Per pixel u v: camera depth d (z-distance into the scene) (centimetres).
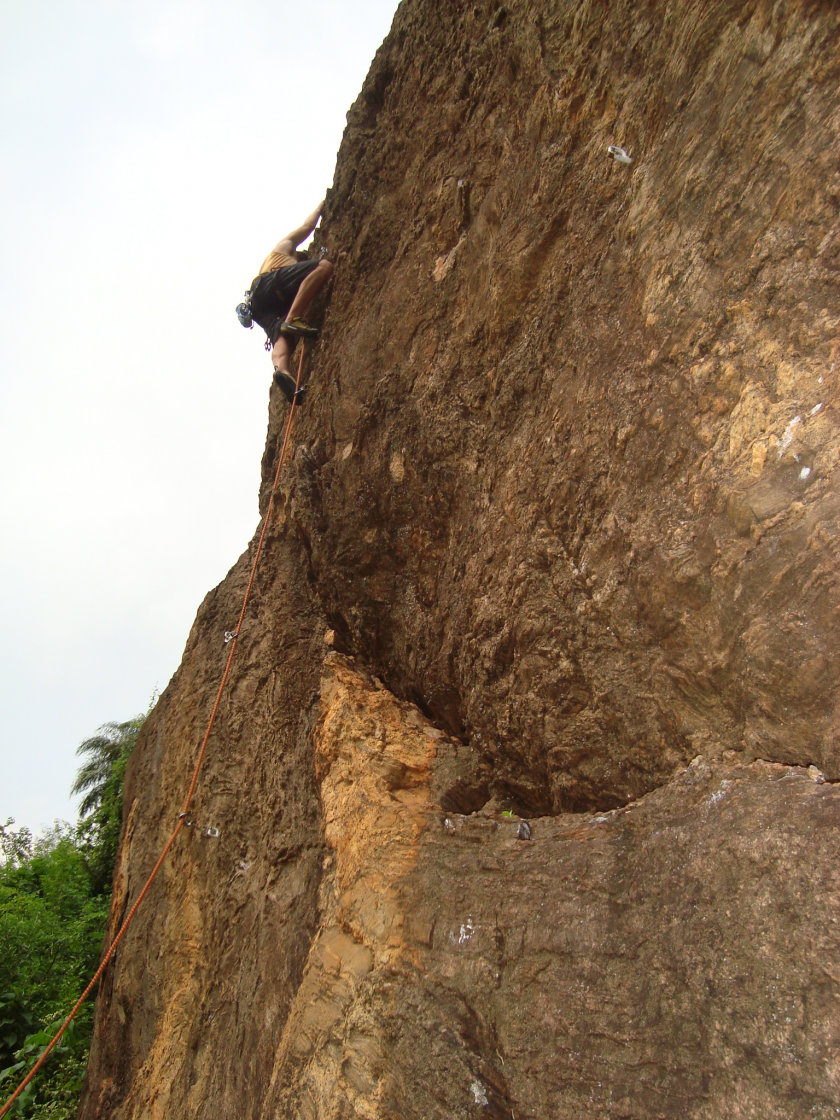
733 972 191
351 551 505
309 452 561
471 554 392
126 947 630
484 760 367
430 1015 262
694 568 257
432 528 447
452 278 455
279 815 480
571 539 322
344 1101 272
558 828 276
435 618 424
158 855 649
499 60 439
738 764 228
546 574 330
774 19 254
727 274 265
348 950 321
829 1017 169
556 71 378
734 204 266
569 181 363
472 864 289
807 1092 166
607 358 316
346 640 524
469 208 450
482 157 450
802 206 244
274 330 656
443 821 319
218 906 511
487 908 271
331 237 643
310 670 536
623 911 229
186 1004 508
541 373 361
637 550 282
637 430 293
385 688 459
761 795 211
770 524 234
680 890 215
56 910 1066
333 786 392
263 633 595
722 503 252
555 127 377
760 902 193
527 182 393
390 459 472
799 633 221
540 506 339
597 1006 219
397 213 543
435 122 511
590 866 248
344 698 421
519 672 336
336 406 551
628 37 331
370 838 342
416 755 386
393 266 527
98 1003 692
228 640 648
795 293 241
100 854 1222
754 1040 180
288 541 607
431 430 436
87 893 1157
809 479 228
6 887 1155
